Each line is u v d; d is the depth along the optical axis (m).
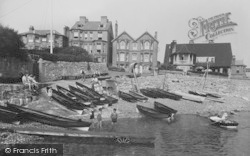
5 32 35.56
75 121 25.16
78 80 49.78
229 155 21.73
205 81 65.56
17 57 37.28
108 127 28.59
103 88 48.47
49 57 48.47
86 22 85.25
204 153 21.91
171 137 26.34
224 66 86.44
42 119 25.39
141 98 43.78
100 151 20.86
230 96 60.59
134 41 82.50
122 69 76.19
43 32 79.00
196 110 43.75
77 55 61.41
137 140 23.08
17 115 23.91
